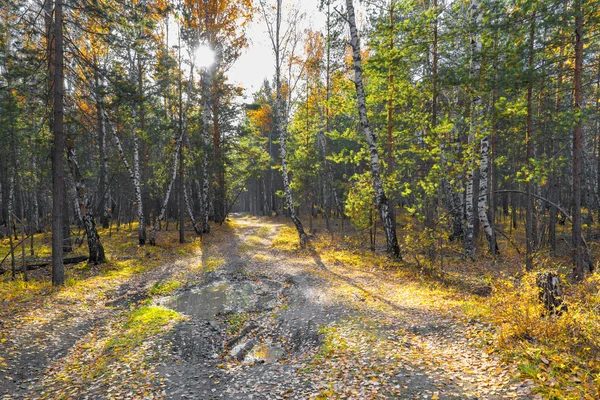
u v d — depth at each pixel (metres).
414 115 16.42
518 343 5.87
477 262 15.27
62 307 9.92
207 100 28.52
